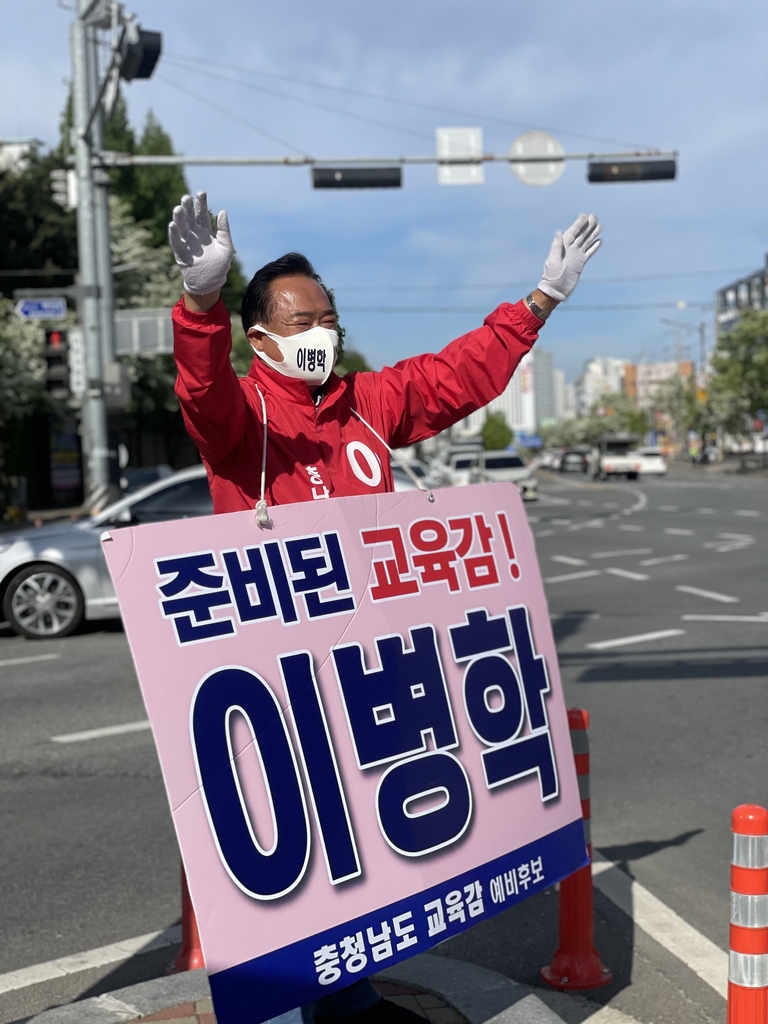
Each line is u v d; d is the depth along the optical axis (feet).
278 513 7.54
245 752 7.13
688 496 114.32
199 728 6.98
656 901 13.38
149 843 15.78
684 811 16.55
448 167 53.98
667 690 24.26
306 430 7.95
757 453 259.19
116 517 34.65
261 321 7.97
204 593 7.14
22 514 101.91
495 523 8.87
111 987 11.62
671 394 325.01
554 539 66.18
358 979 7.43
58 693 25.75
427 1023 8.30
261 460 7.73
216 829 6.95
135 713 23.41
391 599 8.02
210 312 7.01
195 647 7.05
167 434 181.37
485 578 8.68
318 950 7.28
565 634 31.86
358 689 7.71
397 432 8.66
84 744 21.03
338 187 53.83
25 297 55.16
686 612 35.22
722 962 11.78
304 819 7.31
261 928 7.06
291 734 7.34
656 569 47.85
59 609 34.14
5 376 100.83
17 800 17.76
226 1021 6.85
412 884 7.79
